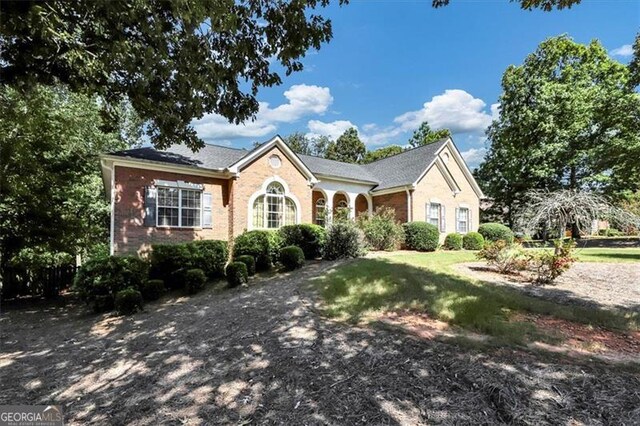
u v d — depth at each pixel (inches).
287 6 214.7
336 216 552.4
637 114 729.6
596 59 898.1
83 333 245.6
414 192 703.7
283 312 233.6
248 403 129.8
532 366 141.6
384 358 155.8
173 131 272.4
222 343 190.2
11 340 241.3
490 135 1131.3
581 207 387.9
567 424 107.2
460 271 373.4
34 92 259.4
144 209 474.6
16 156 354.9
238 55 229.3
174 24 199.8
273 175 581.6
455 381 133.3
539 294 285.9
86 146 665.6
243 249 430.3
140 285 331.9
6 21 153.5
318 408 123.1
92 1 163.8
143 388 147.4
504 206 1149.1
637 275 364.5
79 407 135.6
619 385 126.5
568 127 895.1
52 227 395.5
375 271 324.8
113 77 221.1
